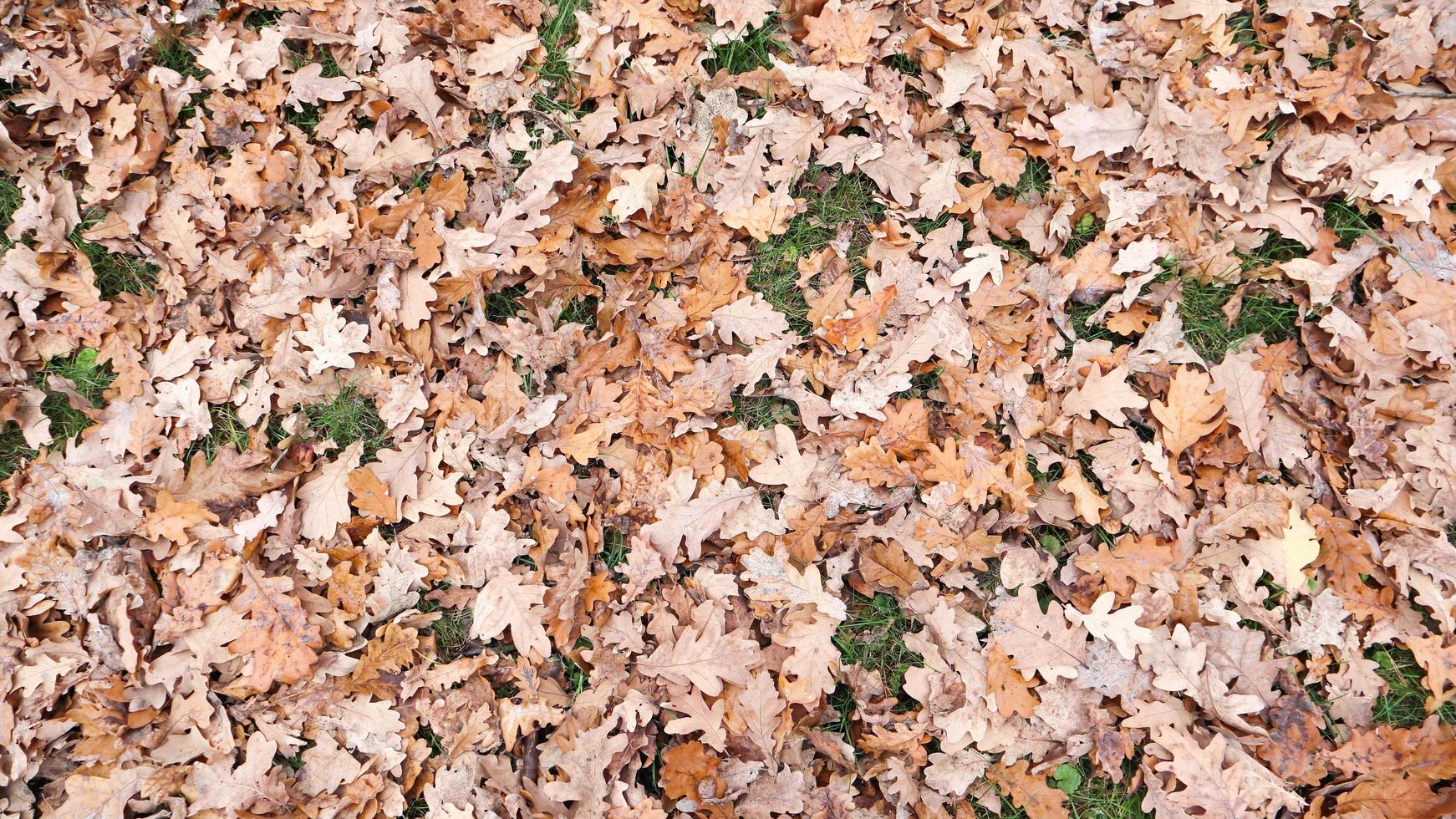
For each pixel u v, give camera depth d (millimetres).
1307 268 1622
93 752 1471
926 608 1557
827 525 1566
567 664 1549
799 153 1643
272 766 1488
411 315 1582
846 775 1522
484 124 1651
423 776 1508
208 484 1541
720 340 1621
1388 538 1559
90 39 1599
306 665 1496
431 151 1630
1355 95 1642
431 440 1575
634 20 1663
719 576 1550
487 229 1609
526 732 1514
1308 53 1661
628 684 1527
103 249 1592
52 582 1497
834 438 1592
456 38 1648
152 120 1603
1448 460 1566
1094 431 1597
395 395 1577
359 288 1596
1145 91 1669
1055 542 1587
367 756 1502
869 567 1562
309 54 1647
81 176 1602
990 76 1657
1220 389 1585
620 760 1494
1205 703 1513
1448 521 1563
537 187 1617
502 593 1538
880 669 1565
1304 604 1551
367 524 1552
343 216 1596
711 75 1684
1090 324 1633
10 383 1561
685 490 1564
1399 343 1598
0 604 1488
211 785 1476
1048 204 1649
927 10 1661
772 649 1537
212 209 1592
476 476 1572
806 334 1639
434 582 1555
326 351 1577
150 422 1558
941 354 1603
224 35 1631
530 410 1576
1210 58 1664
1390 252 1630
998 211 1645
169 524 1521
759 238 1633
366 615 1528
